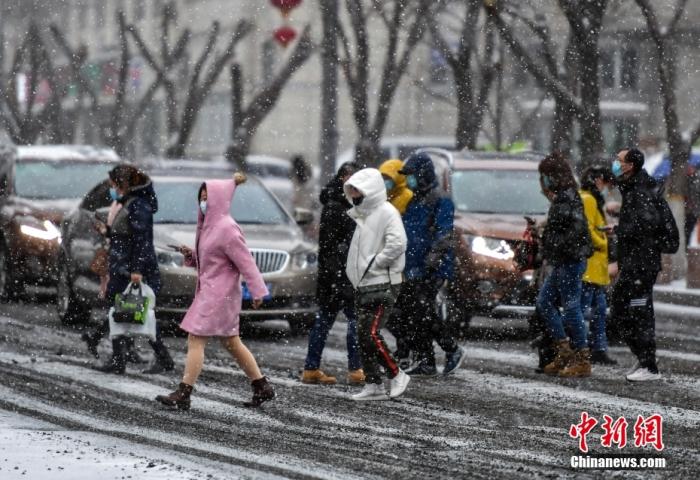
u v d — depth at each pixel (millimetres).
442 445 23734
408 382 28953
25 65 129000
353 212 28781
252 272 27328
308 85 136500
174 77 128500
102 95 142375
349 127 133750
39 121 114812
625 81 105688
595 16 57156
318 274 31359
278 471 21234
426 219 32188
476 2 71812
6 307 49656
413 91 127625
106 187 43750
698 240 57688
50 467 20766
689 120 110125
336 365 34906
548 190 32781
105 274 32875
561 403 28594
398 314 32562
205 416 26828
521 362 35531
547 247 32625
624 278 31594
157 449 23047
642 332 31719
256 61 132375
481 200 43219
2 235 51250
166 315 40000
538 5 70000
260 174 92188
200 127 145875
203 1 139500
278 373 33250
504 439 24359
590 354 35562
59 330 42531
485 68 74438
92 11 158500
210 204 27438
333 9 72938
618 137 107438
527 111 105750
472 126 73750
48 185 52406
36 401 28453
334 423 26062
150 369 32812
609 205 38562
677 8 60469
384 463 22047
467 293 40469
